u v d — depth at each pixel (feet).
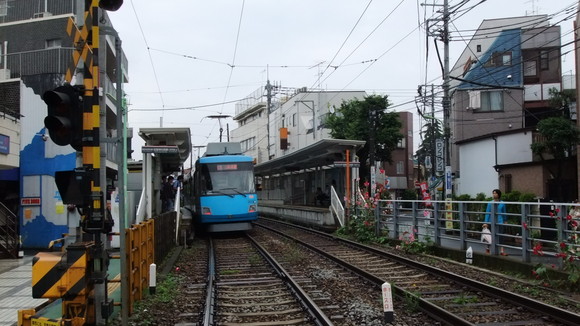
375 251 45.83
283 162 88.89
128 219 46.44
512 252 38.81
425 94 73.92
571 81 116.06
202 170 65.26
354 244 51.67
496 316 22.57
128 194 46.80
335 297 27.27
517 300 24.31
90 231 17.65
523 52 112.88
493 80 112.27
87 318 18.24
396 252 46.85
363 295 27.96
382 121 105.60
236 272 36.91
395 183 175.11
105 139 17.62
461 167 104.17
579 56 65.46
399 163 177.68
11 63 72.02
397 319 22.41
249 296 28.19
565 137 74.95
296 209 85.35
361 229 56.95
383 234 55.57
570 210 29.25
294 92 174.09
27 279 32.73
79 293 17.26
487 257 36.27
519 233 43.68
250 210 64.34
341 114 124.26
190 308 25.52
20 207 50.14
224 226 64.39
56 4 78.07
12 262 40.47
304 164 85.25
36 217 49.93
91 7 17.69
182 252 49.88
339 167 68.90
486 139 94.07
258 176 133.39
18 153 46.09
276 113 190.70
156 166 57.36
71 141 17.40
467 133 112.68
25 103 50.67
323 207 78.43
